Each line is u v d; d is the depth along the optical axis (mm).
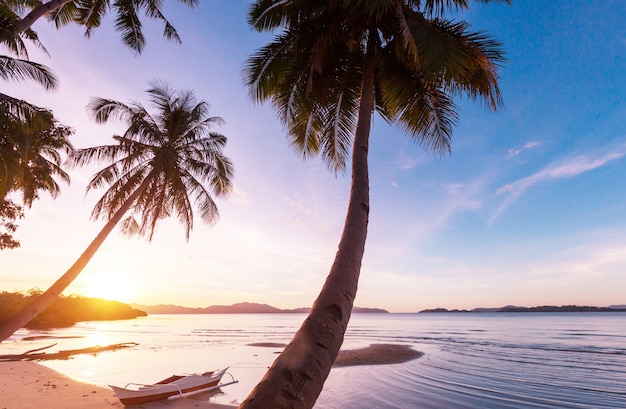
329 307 3799
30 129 11703
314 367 3262
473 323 108062
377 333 66500
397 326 98125
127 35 14273
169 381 14742
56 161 20766
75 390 14266
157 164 15656
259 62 8086
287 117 8867
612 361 26203
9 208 18906
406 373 21672
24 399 12172
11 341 42625
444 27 7348
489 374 21250
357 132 5992
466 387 17594
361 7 6496
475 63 6797
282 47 8031
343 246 4496
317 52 6742
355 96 8742
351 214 4867
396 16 6238
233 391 16188
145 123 16922
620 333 55438
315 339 3475
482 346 38000
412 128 8539
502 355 30062
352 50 8320
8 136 12664
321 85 8289
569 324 86750
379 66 8203
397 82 8023
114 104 16969
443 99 8164
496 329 73000
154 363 26656
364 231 4719
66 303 123750
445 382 18859
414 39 6180
